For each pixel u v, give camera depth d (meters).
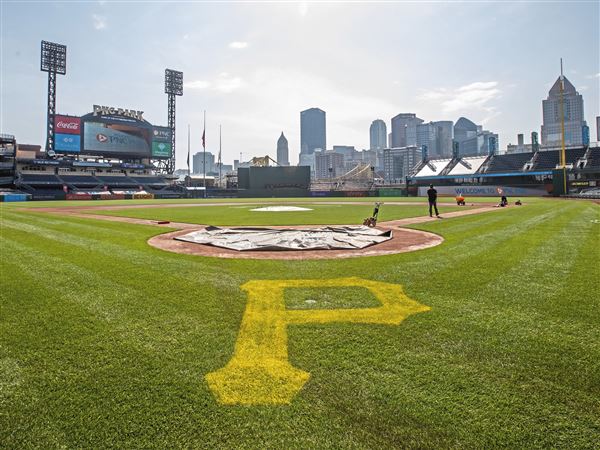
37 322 4.39
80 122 73.06
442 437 2.40
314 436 2.43
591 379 3.05
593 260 7.57
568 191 56.75
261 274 6.77
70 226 15.28
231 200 57.72
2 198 55.00
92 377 3.17
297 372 3.21
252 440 2.40
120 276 6.57
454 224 15.28
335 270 7.06
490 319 4.37
